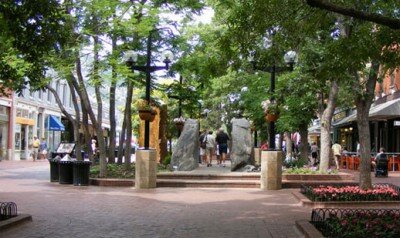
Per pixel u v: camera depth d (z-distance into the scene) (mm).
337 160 33312
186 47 22719
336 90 22000
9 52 11664
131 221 11352
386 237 8023
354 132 45438
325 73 10648
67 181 20016
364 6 10055
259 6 9383
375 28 11266
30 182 20719
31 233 9695
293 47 10758
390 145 36938
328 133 22250
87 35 18859
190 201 15125
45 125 50500
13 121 42375
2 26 8852
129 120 23750
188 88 27953
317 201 13984
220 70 11203
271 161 18953
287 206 14078
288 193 17656
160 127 30859
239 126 23641
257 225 10914
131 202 14711
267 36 10883
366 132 15586
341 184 18172
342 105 28719
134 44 20531
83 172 19625
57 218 11578
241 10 9609
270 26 9836
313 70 12555
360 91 15195
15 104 42781
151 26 18938
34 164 35875
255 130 35250
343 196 14148
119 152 27594
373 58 10391
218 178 20578
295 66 19062
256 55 10859
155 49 22312
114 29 18516
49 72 31016
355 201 13883
